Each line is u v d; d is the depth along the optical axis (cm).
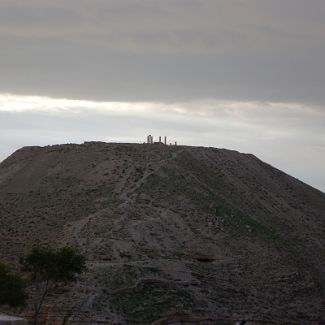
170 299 16138
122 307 15488
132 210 19212
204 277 17412
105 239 17825
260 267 18788
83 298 15325
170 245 18288
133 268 16725
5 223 19288
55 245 17825
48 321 14712
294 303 17975
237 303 16938
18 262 16900
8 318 8012
